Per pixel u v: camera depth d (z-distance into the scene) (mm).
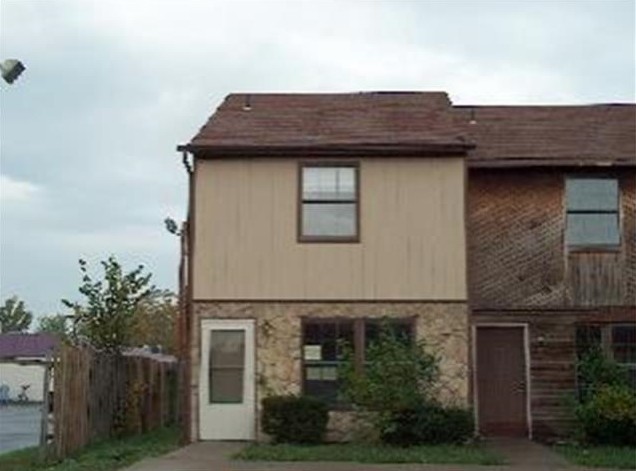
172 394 28906
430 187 21141
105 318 24141
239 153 21188
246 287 21031
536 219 22594
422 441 19266
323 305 20938
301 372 20797
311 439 19719
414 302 20844
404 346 19766
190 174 21344
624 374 21547
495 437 21734
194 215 21188
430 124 21938
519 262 22469
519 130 23984
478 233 22578
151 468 16078
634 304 22141
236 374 20891
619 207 22500
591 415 20188
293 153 21188
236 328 20953
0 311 102812
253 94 23656
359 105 23078
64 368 17969
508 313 22312
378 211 21094
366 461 16984
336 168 21234
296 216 21141
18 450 20500
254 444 19688
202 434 20750
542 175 22734
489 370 22312
